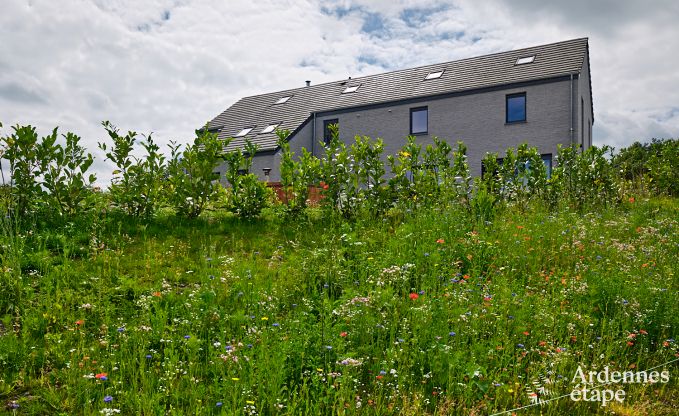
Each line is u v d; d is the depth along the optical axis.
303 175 10.71
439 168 12.80
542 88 20.52
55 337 4.79
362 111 24.44
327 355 4.71
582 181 13.55
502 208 11.77
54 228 8.34
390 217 10.47
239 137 26.45
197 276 6.95
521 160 13.96
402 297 6.13
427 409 4.30
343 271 6.86
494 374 4.74
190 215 10.34
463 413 4.23
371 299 5.66
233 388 4.12
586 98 23.89
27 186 8.62
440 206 10.30
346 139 24.78
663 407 4.53
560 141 20.05
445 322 5.32
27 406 3.95
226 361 4.52
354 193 10.62
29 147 8.59
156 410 3.89
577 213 12.09
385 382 4.54
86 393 4.04
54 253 7.34
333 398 4.25
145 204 9.83
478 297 6.11
